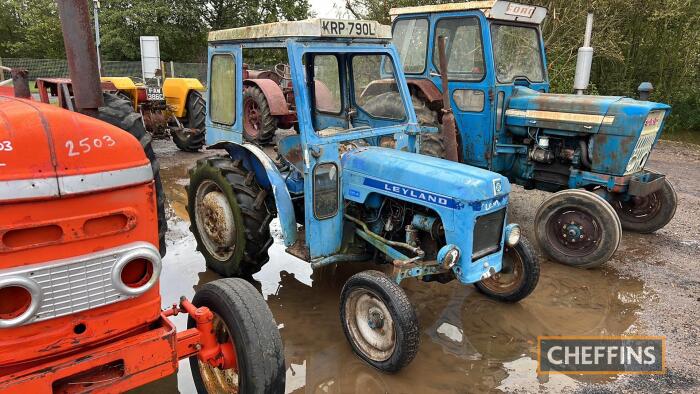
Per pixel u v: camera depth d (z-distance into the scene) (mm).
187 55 25656
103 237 1889
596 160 4938
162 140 10070
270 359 2293
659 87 13430
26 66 16953
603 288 4238
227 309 2357
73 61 2266
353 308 3184
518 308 3881
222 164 4109
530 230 5570
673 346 3400
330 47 3482
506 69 5520
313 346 3324
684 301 4027
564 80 11070
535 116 5234
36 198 1707
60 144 1755
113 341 2031
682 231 5668
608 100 4895
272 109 6523
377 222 3623
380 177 3377
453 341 3428
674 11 12070
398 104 3949
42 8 27125
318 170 3412
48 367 1803
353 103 4258
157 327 2174
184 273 4320
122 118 2992
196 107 8594
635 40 13125
